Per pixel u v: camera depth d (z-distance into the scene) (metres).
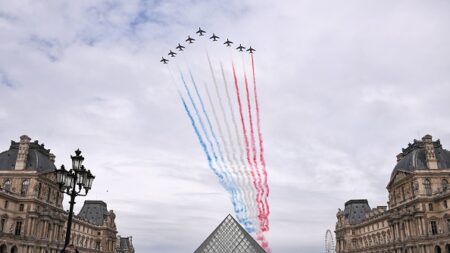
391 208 154.00
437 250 127.56
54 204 153.12
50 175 149.62
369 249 179.00
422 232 130.75
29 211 136.38
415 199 134.50
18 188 138.75
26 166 141.75
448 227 127.88
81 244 185.12
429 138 141.38
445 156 140.75
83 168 39.28
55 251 151.25
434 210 132.62
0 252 124.00
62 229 161.62
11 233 132.00
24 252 132.75
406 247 138.62
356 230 199.00
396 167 151.62
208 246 143.25
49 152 158.12
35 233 138.00
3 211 130.12
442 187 134.75
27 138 144.50
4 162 143.38
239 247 141.88
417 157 141.62
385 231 165.12
